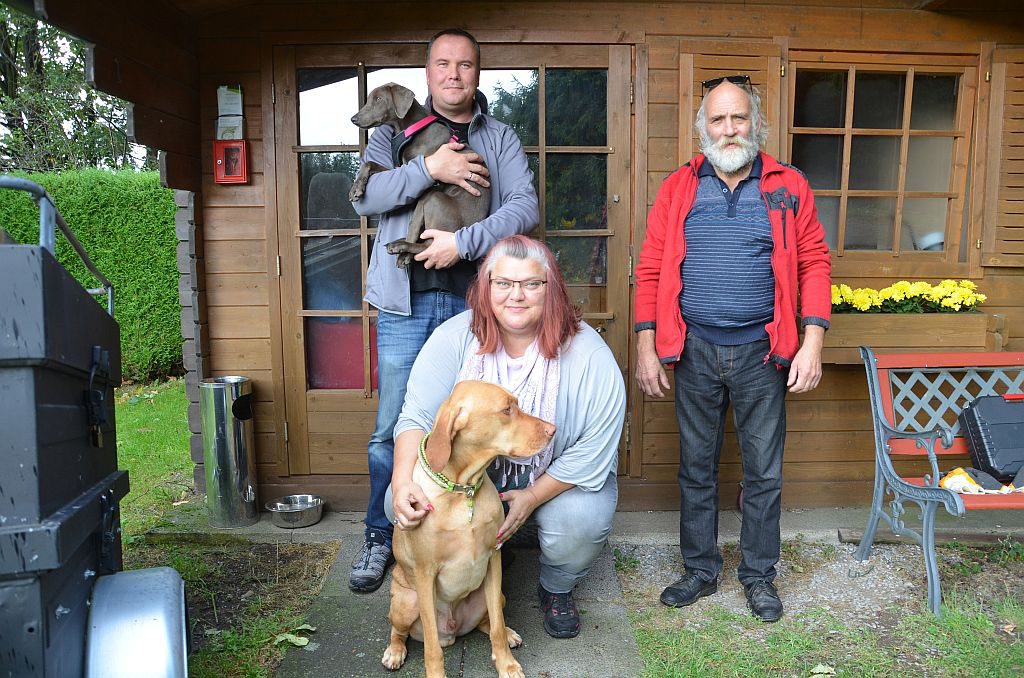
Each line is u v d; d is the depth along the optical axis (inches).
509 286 81.6
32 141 397.7
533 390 85.0
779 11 131.1
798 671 85.8
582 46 129.8
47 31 412.2
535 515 90.1
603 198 134.0
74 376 60.3
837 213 138.7
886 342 128.1
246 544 124.4
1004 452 106.7
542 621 96.5
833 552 118.9
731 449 136.6
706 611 100.4
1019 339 139.7
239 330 136.9
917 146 138.6
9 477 51.2
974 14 133.3
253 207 134.6
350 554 117.0
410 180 99.2
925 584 107.7
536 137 132.6
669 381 135.6
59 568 55.4
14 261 50.3
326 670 85.4
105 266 260.1
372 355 137.3
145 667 59.8
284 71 130.5
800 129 134.4
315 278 136.9
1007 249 137.5
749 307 94.7
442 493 74.7
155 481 165.2
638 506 136.9
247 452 129.9
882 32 132.8
